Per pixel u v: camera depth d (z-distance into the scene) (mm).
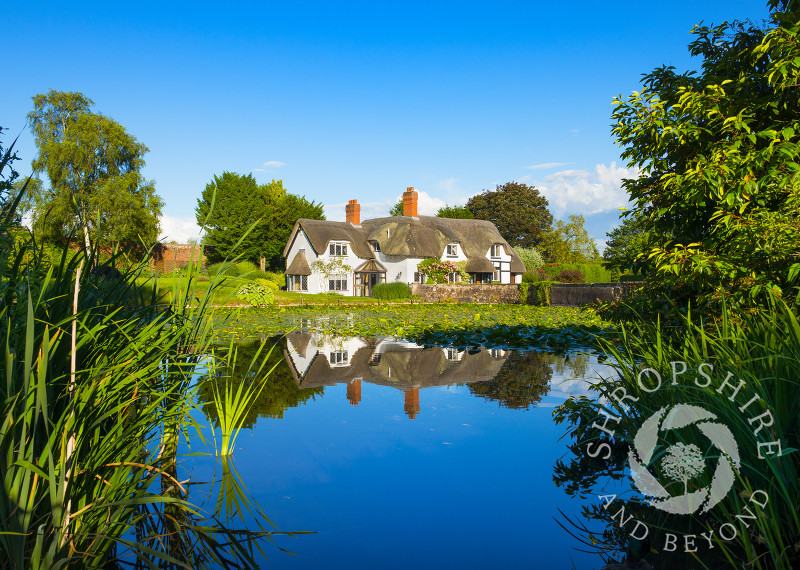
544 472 4039
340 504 3486
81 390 2545
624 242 52938
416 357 10359
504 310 25000
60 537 2252
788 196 4055
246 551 2906
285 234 53969
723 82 4391
